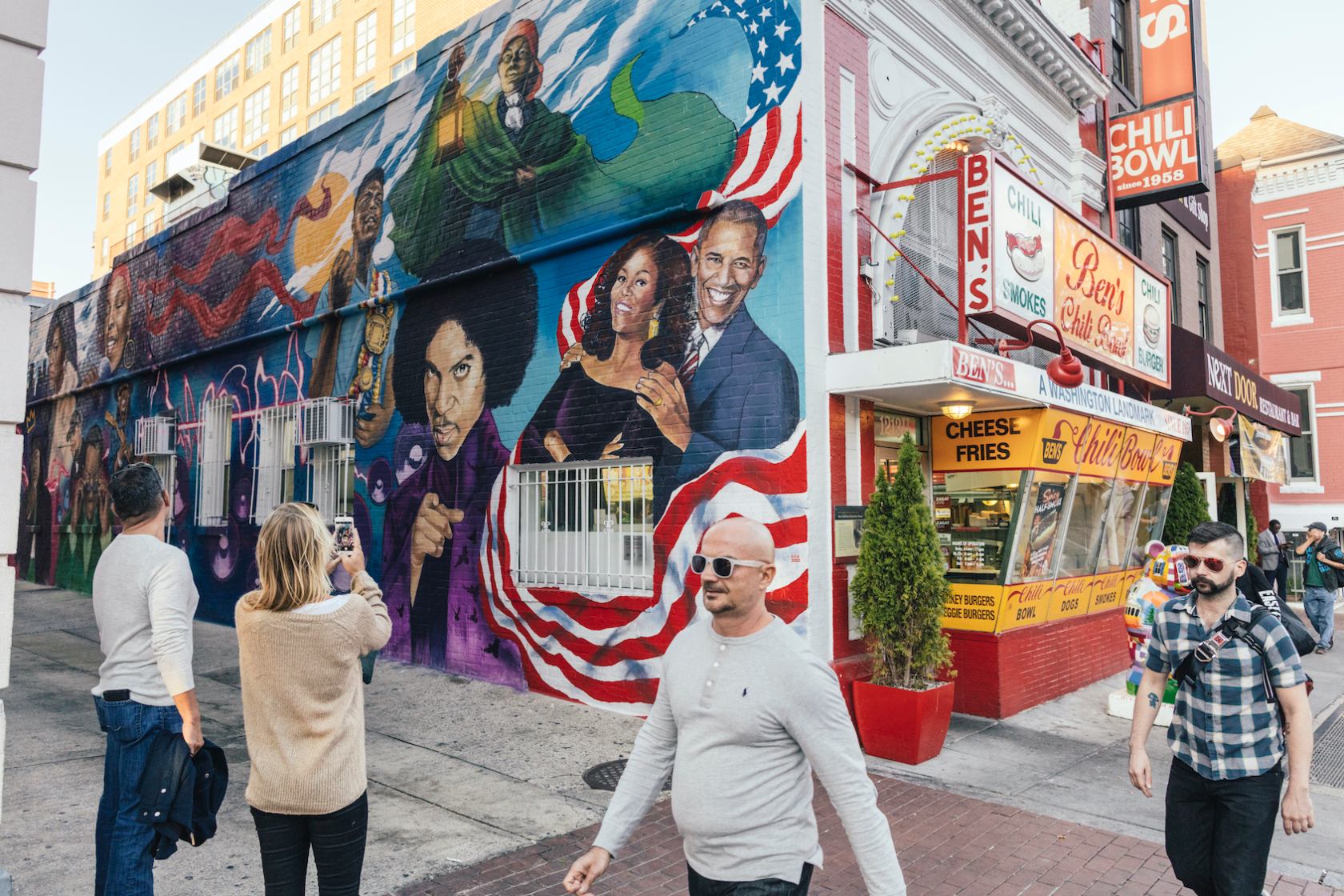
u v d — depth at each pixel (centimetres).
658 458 772
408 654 992
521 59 930
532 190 903
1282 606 369
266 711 290
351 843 296
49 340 1947
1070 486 859
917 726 646
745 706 233
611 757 651
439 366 990
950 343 655
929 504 845
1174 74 1178
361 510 1074
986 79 980
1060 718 795
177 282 1490
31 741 680
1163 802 577
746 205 736
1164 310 1091
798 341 695
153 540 371
